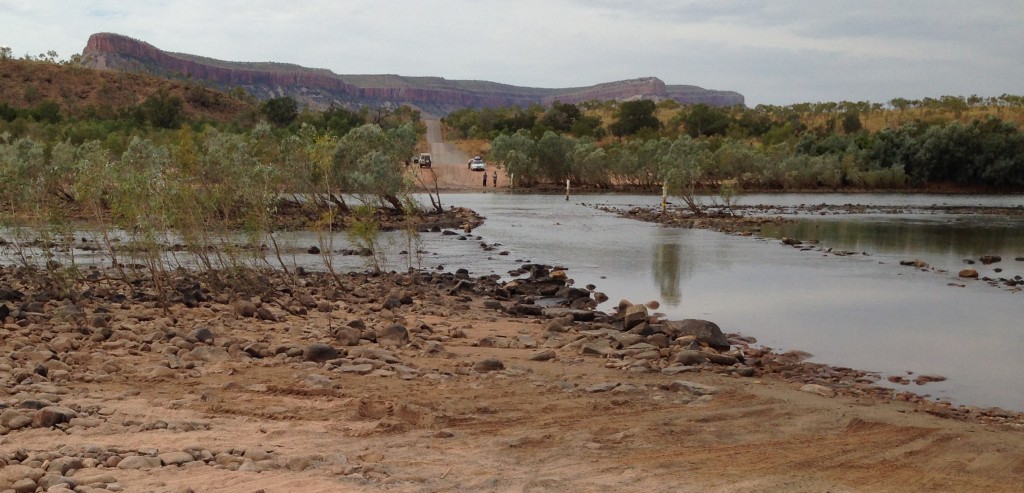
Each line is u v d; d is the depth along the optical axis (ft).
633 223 148.15
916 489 23.32
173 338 40.50
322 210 122.62
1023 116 501.56
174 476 21.54
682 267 87.97
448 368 38.27
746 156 286.46
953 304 65.87
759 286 74.74
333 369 36.70
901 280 79.61
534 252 101.14
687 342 46.93
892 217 173.78
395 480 22.16
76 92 439.22
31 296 55.21
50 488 19.58
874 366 44.93
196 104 465.06
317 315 53.11
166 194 61.00
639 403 32.60
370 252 81.51
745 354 46.47
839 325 56.65
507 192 257.34
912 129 316.81
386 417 29.14
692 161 176.96
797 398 34.50
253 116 429.38
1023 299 68.59
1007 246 115.85
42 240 69.92
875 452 26.89
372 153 141.08
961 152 293.84
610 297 68.03
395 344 43.37
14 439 24.26
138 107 380.58
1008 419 33.76
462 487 21.85
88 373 33.53
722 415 31.14
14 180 67.77
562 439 27.25
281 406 30.12
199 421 27.48
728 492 22.34
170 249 69.67
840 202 228.02
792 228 143.13
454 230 132.26
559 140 282.56
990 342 51.42
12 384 30.71
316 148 72.28
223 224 73.05
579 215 166.20
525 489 21.95
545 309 58.95
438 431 27.63
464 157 371.35
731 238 121.49
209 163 72.43
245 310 50.39
